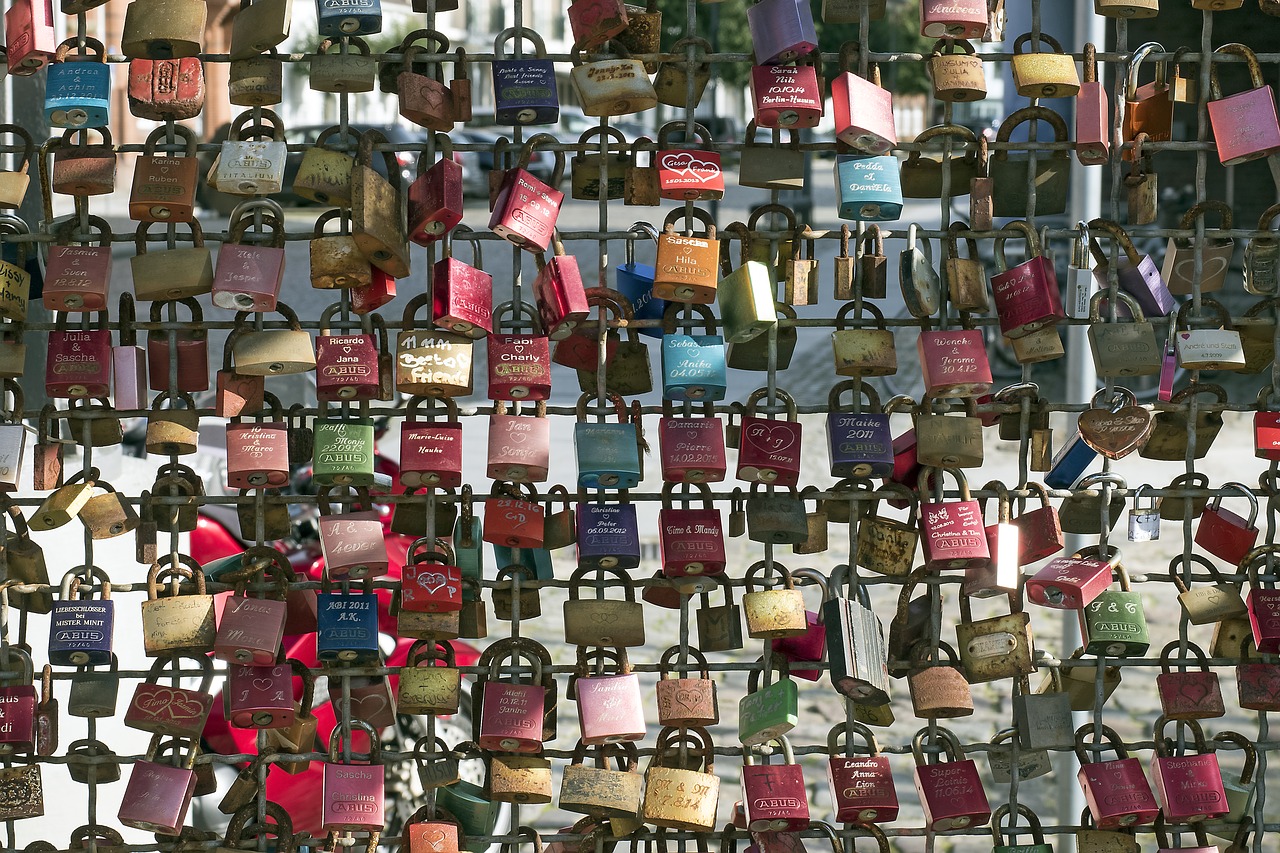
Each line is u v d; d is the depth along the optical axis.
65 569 3.10
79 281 2.21
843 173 2.30
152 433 2.26
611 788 2.32
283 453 2.26
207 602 2.27
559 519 2.37
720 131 20.66
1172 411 2.44
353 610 2.30
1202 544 2.46
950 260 2.35
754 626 2.29
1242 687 2.39
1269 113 2.33
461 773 4.00
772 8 2.31
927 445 2.31
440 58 2.29
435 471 2.27
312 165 2.25
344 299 2.32
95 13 20.14
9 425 2.29
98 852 2.33
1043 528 2.37
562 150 2.33
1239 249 11.75
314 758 2.36
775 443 2.31
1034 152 2.37
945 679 2.36
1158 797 2.39
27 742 2.25
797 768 2.36
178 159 2.26
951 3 2.28
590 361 2.40
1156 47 2.37
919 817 4.31
